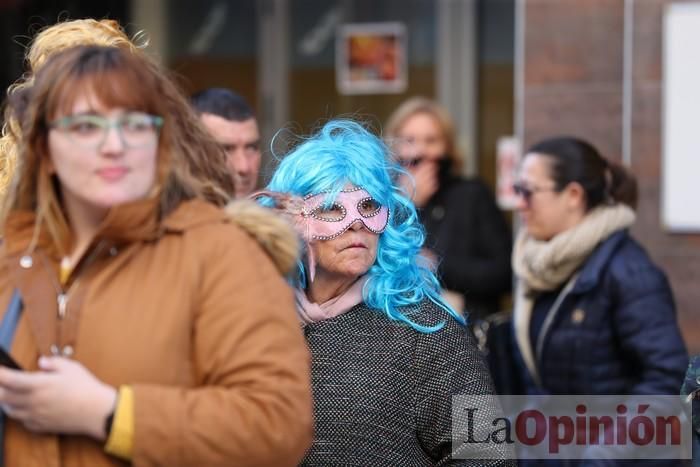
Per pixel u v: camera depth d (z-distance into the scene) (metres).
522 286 5.42
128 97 2.54
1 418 2.53
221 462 2.43
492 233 6.89
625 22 7.47
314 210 3.49
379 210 3.53
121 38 3.87
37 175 2.67
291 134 4.43
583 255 5.12
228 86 11.16
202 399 2.45
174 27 11.23
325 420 3.44
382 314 3.57
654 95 7.36
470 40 10.48
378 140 3.67
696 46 7.28
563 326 5.14
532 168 5.34
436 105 7.10
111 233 2.55
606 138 7.55
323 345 3.53
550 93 7.64
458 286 6.79
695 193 7.31
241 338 2.52
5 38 10.49
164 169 2.65
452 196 6.96
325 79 10.94
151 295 2.54
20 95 2.76
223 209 2.77
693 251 7.32
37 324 2.57
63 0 10.88
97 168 2.53
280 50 11.02
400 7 10.70
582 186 5.26
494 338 5.61
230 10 11.12
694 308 7.32
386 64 10.75
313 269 3.54
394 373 3.48
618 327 5.01
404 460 3.44
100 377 2.49
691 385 3.66
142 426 2.38
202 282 2.57
